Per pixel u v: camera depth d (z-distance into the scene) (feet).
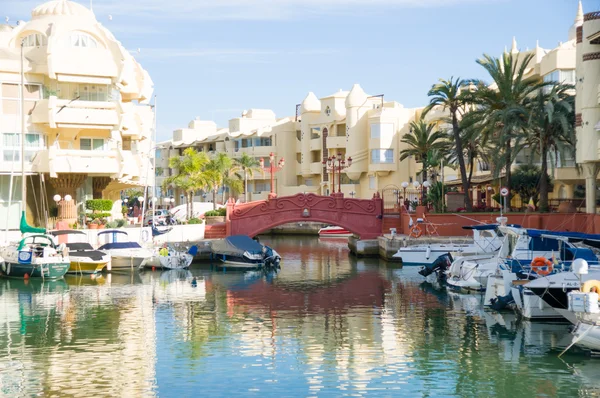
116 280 168.04
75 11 205.05
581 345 96.48
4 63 188.96
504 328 110.32
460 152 211.00
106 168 192.75
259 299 141.28
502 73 195.62
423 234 211.61
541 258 120.47
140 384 83.46
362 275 179.52
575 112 180.45
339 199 227.40
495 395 79.30
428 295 145.48
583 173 192.24
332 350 98.73
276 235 352.08
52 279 164.66
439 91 208.03
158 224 249.96
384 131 321.73
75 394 79.82
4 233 179.93
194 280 169.99
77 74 194.29
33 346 100.73
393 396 79.41
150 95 242.78
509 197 223.92
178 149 446.60
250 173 360.48
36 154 190.60
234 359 94.27
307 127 362.12
